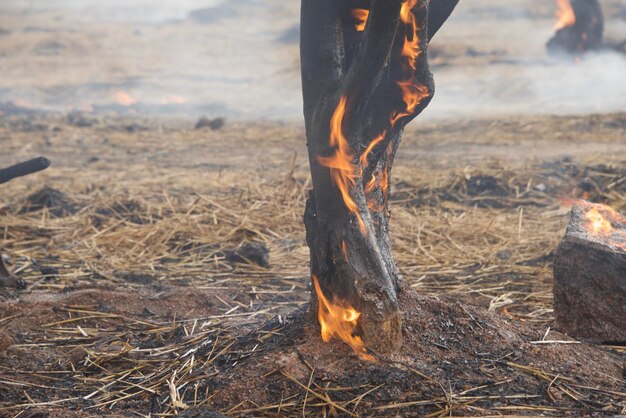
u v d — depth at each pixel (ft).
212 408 23.81
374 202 27.02
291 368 24.70
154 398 25.23
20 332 31.22
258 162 68.03
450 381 24.16
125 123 94.38
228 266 40.86
